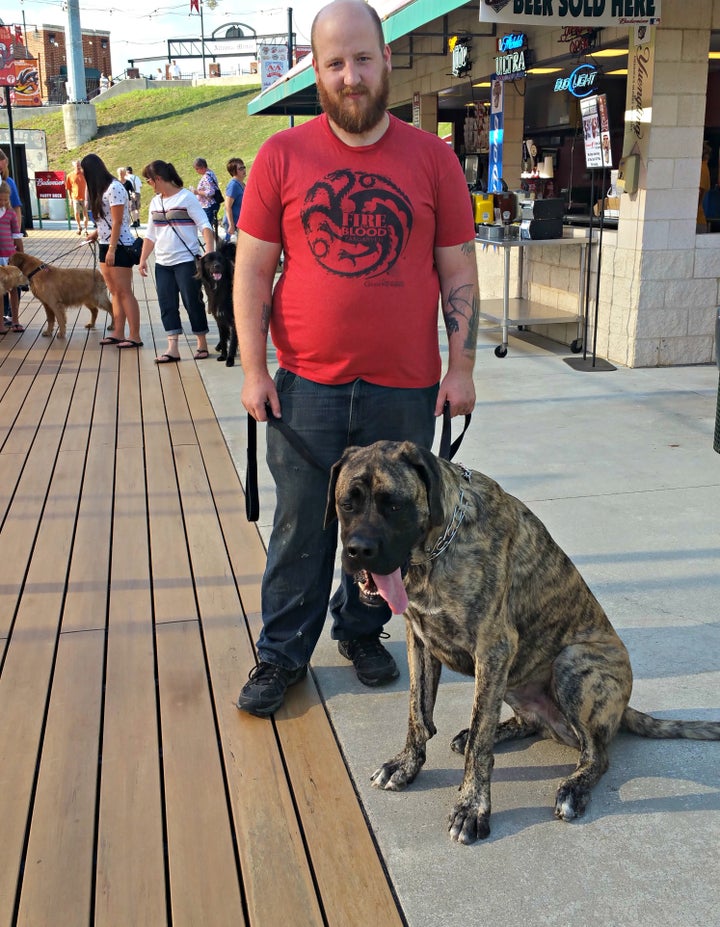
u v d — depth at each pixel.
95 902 2.16
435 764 2.69
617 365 7.81
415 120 13.24
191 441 5.99
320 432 2.82
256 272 2.75
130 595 3.79
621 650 2.59
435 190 2.69
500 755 2.76
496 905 2.12
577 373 7.56
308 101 17.56
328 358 2.73
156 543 4.32
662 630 3.40
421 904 2.12
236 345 7.70
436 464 2.29
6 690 3.09
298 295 2.70
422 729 2.58
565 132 11.69
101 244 9.09
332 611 3.26
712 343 7.70
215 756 2.73
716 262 7.49
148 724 2.89
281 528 2.95
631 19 6.62
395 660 3.30
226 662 3.26
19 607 3.69
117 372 8.13
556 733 2.69
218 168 37.16
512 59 9.40
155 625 3.54
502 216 9.01
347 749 2.76
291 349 2.78
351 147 2.59
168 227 8.20
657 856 2.27
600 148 7.25
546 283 9.15
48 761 2.70
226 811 2.48
